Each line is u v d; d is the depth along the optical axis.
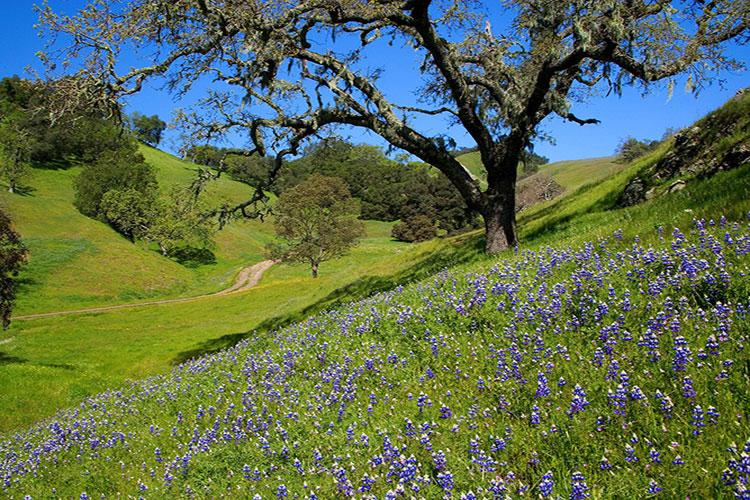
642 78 17.50
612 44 17.06
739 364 5.37
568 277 9.49
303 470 6.36
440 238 38.41
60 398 29.28
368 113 20.09
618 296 7.79
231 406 9.63
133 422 11.92
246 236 133.62
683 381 5.36
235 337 35.84
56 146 128.38
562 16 17.75
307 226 85.56
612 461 4.77
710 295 6.85
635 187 21.39
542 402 6.00
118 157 122.06
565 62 17.86
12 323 59.44
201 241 113.38
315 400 8.55
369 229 147.25
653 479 4.34
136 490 7.83
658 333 6.41
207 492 6.73
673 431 4.80
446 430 6.11
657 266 8.27
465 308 9.48
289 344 13.16
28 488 9.76
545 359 6.93
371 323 11.01
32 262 87.75
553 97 19.20
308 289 64.31
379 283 29.67
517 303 8.91
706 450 4.50
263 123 20.39
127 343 45.16
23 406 28.08
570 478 4.77
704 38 17.36
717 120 19.12
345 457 6.22
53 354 42.28
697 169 18.42
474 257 21.88
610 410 5.37
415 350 8.82
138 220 110.44
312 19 18.91
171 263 106.50
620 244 10.92
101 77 18.47
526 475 5.06
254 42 17.77
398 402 7.32
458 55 21.42
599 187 26.78
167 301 86.38
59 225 104.88
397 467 5.49
